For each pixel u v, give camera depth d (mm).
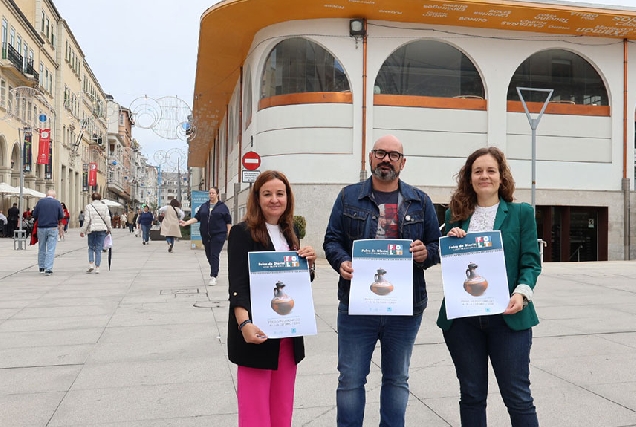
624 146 17406
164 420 3486
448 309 2654
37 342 5492
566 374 4434
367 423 3457
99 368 4609
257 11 15562
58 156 44281
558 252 17312
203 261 14758
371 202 2941
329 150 15883
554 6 15523
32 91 33875
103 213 11594
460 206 2869
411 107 16219
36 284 9812
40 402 3801
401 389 2918
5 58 30562
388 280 2789
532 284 2666
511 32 16781
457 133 16438
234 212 21047
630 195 17391
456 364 2803
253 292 2594
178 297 8336
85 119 57094
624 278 11148
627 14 15914
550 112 17016
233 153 23875
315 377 4375
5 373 4473
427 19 16031
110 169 80438
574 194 17062
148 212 23594
